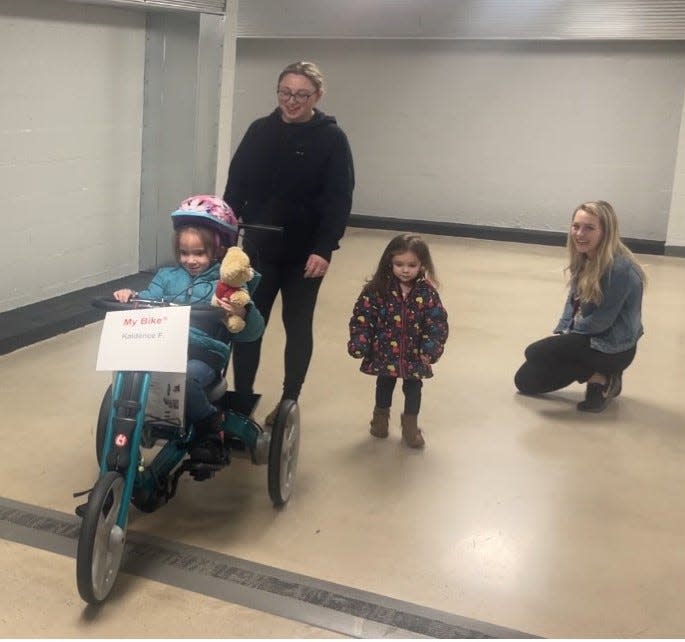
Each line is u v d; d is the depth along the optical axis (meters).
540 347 4.04
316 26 8.73
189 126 5.76
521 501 3.03
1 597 2.27
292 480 2.96
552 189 8.69
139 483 2.45
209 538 2.66
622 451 3.52
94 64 5.27
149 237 6.05
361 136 9.21
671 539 2.79
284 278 3.44
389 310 3.29
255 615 2.24
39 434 3.38
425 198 9.16
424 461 3.34
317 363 4.48
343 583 2.44
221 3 5.82
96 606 2.24
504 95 8.62
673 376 4.52
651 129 8.22
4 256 4.79
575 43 8.26
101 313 5.02
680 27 7.66
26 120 4.78
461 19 8.27
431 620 2.26
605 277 3.81
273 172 3.30
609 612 2.36
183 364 2.28
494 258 7.70
